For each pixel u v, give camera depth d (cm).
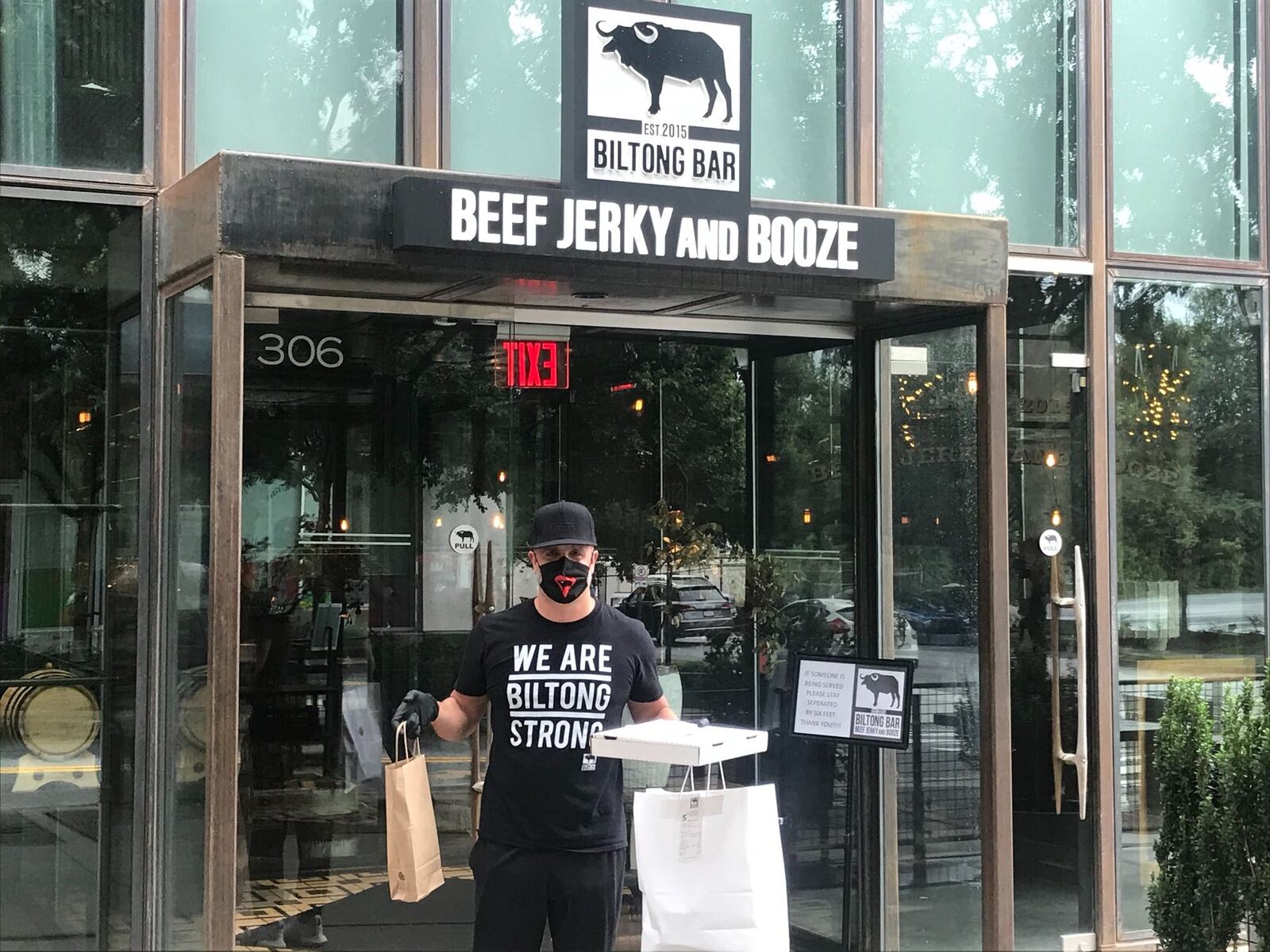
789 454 704
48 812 538
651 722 437
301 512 610
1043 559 688
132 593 540
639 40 525
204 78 558
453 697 456
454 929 625
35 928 533
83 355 542
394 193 493
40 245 537
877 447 675
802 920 682
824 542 690
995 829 579
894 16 684
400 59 588
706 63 533
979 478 600
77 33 542
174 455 521
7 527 536
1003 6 703
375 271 518
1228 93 737
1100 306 700
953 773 620
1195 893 529
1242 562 720
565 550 435
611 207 518
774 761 704
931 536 636
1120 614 697
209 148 557
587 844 430
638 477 690
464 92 597
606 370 680
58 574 542
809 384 698
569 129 515
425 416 631
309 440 611
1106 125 706
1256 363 731
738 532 710
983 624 590
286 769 604
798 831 688
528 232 505
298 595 609
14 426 537
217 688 458
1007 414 687
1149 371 712
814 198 669
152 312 541
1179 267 716
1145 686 698
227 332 468
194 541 492
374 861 613
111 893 538
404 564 627
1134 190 715
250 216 473
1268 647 721
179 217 514
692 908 408
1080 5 707
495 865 430
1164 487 711
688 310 648
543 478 663
